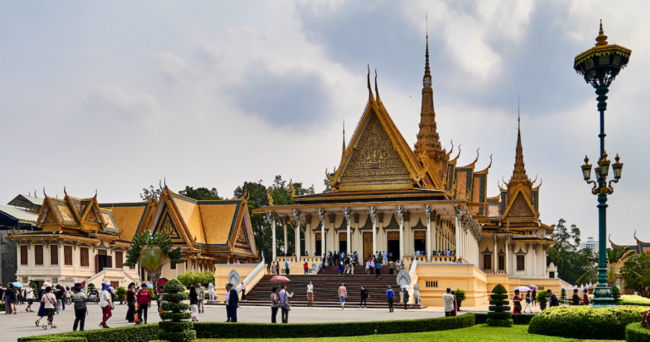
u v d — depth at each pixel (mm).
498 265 97438
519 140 102062
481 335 29953
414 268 55406
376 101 67625
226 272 60906
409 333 31422
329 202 66688
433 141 88812
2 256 79812
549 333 29250
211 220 84875
